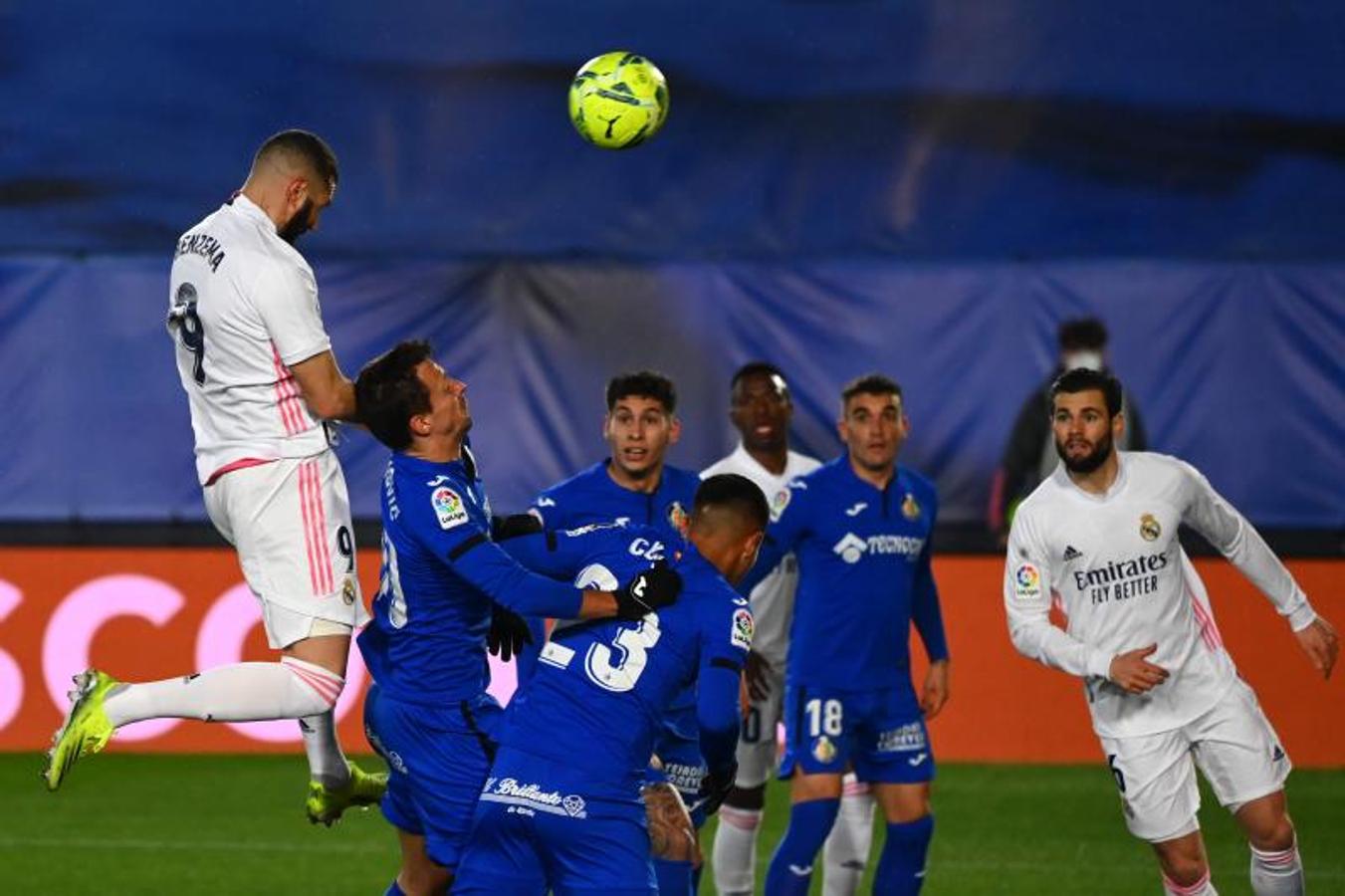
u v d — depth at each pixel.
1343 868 29.34
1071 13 50.34
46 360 48.97
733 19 50.91
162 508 48.94
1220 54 50.19
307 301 20.61
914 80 50.62
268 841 31.72
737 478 19.47
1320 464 47.28
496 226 51.19
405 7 51.41
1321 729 38.03
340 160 51.47
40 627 40.03
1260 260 47.53
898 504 24.83
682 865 20.89
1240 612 38.41
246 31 51.56
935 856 30.39
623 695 18.48
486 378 48.94
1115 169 50.41
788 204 50.84
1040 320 47.78
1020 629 23.02
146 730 40.00
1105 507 22.59
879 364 48.25
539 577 18.95
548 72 51.25
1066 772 37.66
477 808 18.86
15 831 32.34
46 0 51.38
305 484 20.80
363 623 21.56
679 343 48.66
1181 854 22.62
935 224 50.66
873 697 24.44
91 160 51.53
